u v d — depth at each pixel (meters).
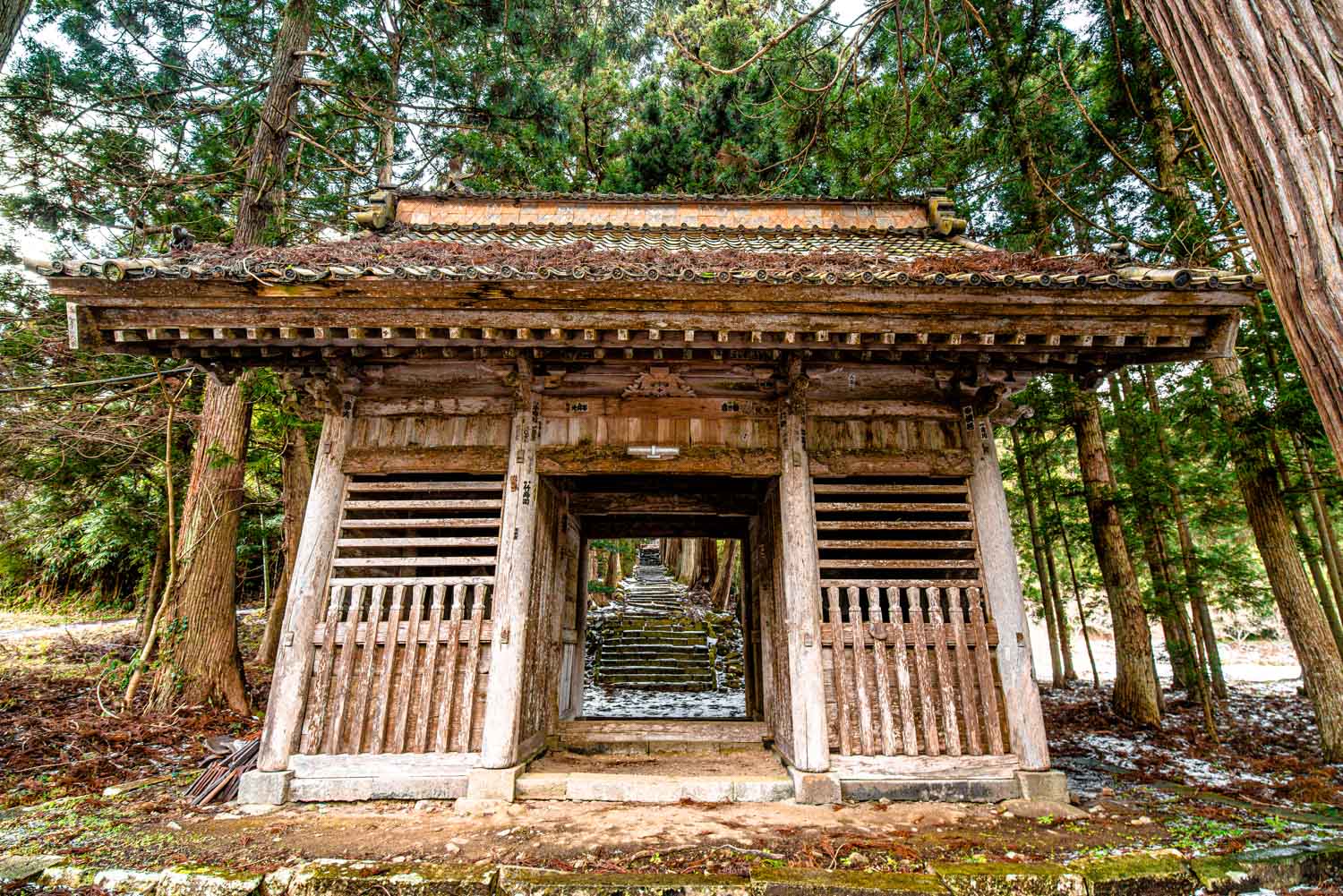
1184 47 2.57
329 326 4.50
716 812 4.48
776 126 10.40
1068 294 4.38
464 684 4.95
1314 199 2.15
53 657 9.66
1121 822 4.36
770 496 6.34
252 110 8.42
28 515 12.76
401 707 4.86
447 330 4.61
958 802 4.69
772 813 4.46
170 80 9.10
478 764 4.76
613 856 3.74
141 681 7.67
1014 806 4.54
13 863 3.59
